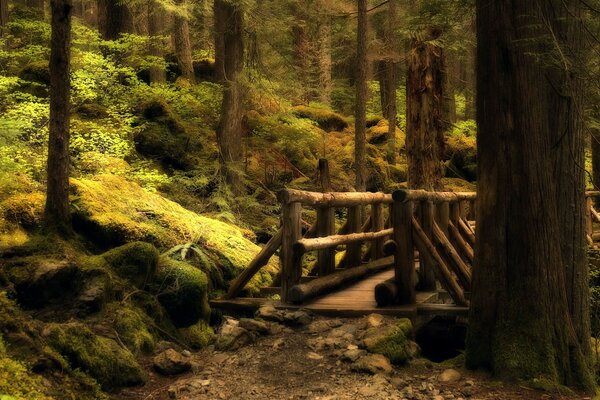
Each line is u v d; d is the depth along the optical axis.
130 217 7.65
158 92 13.81
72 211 6.97
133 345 5.55
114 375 4.91
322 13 15.05
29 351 4.32
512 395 4.88
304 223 12.54
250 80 13.01
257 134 15.61
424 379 5.17
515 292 5.34
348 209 8.28
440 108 10.06
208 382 4.97
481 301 5.50
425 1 6.64
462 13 6.78
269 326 6.04
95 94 11.47
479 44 5.51
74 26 13.36
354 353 5.32
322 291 7.22
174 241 7.62
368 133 19.81
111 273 6.25
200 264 7.46
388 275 8.80
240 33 12.70
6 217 6.47
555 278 5.36
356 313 6.36
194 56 19.94
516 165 5.35
